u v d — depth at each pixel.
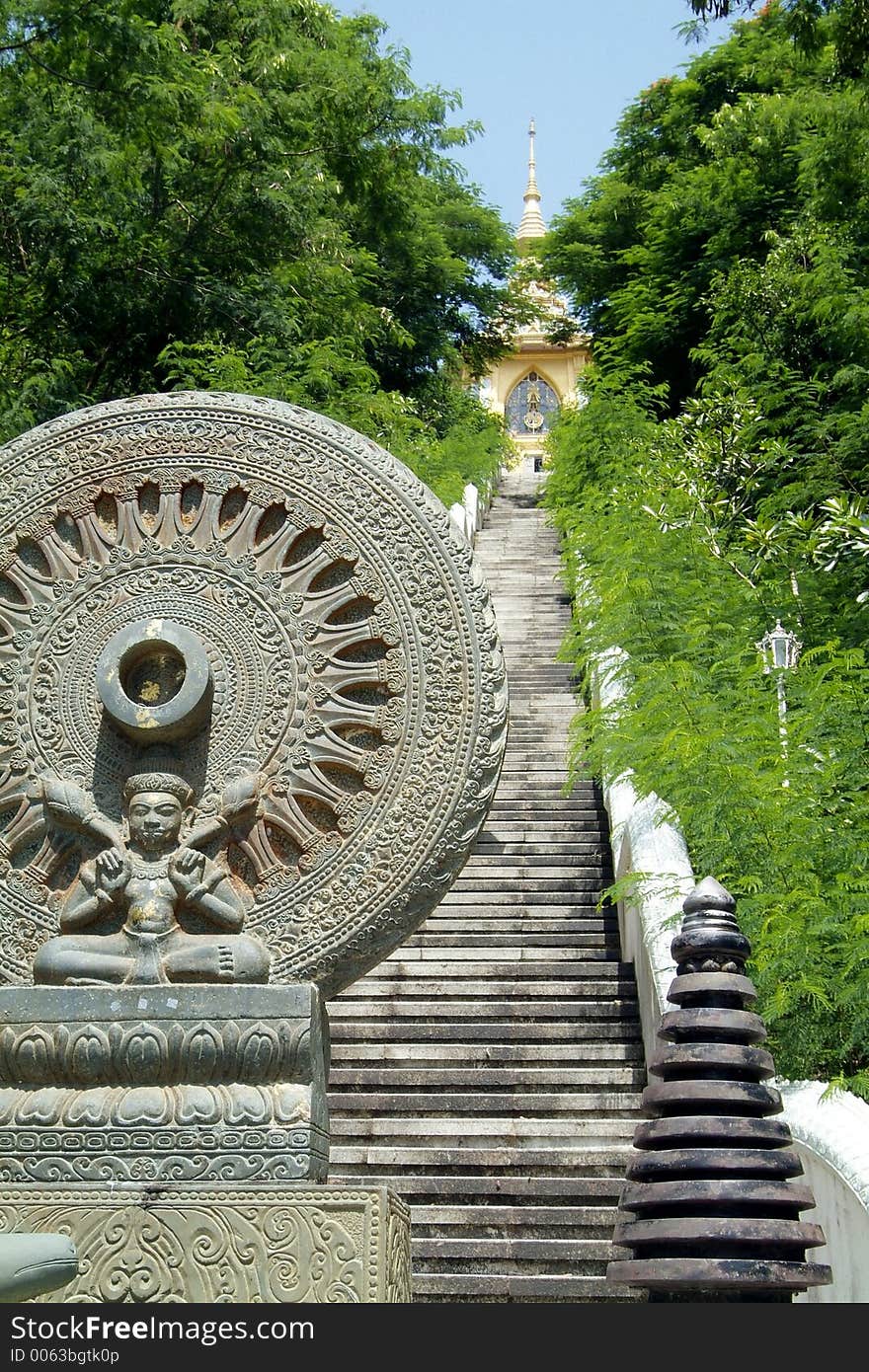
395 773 5.57
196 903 5.40
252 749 5.62
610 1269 4.61
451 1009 9.81
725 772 9.00
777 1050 7.78
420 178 33.16
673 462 18.66
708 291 26.38
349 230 28.44
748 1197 4.52
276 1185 4.79
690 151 31.91
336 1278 4.66
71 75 16.64
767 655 11.17
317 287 21.84
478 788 5.57
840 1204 6.07
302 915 5.51
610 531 15.55
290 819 5.57
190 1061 5.04
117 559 5.85
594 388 22.66
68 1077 5.11
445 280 33.66
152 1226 4.76
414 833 5.53
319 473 5.84
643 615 12.74
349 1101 8.70
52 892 5.62
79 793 5.59
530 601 19.45
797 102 25.50
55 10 15.52
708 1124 4.69
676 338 27.98
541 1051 9.17
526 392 57.56
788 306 20.09
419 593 5.69
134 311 19.50
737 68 31.31
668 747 9.63
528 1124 8.36
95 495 5.94
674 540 14.89
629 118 33.53
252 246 20.50
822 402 20.00
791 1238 4.48
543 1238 7.54
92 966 5.24
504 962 10.45
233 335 19.91
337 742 5.61
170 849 5.47
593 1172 7.98
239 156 19.69
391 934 5.52
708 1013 5.02
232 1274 4.70
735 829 8.74
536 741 14.88
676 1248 4.52
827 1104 6.68
